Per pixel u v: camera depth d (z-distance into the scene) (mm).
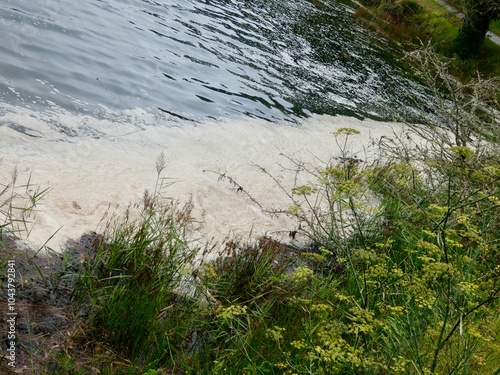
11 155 5512
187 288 4406
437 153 6777
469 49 24297
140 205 5496
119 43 10570
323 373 3230
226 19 16000
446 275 3273
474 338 3727
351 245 5562
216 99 9805
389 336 3576
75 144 6281
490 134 7652
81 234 4746
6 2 9867
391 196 6691
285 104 10938
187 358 3777
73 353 3561
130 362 3658
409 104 14531
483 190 5254
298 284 4645
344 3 27484
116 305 3871
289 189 7074
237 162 7363
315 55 16250
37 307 3797
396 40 23938
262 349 3934
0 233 4148
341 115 11531
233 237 5570
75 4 11508
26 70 7844
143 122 7688
